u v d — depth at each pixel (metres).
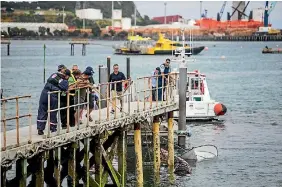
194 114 85.44
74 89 40.34
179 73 62.91
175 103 55.66
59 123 37.84
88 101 41.53
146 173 54.50
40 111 38.19
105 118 44.94
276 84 152.38
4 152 32.53
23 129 40.84
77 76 42.72
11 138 36.75
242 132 78.69
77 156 41.06
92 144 42.47
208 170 57.38
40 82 148.38
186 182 53.31
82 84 41.47
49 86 38.38
